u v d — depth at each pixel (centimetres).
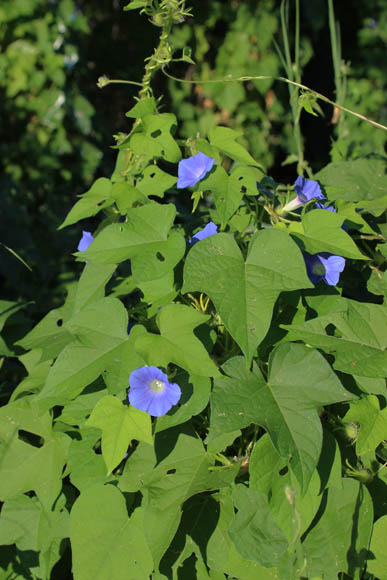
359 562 78
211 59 255
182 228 92
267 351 82
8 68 221
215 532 80
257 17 246
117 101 270
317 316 84
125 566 78
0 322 95
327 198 94
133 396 75
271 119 257
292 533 74
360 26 282
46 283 191
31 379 90
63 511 87
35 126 227
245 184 85
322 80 276
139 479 78
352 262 92
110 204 91
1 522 89
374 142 243
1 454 86
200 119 256
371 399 80
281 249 78
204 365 76
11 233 199
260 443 75
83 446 83
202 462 79
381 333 80
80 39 232
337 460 77
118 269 108
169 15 88
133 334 79
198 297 86
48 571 86
